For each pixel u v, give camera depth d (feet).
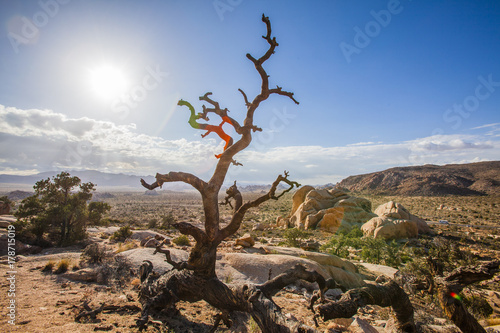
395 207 158.40
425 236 145.79
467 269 11.57
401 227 135.54
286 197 497.46
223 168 16.98
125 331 16.15
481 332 11.37
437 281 12.44
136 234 76.07
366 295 11.44
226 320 16.85
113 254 36.99
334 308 10.44
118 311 19.60
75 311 18.86
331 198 183.93
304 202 184.55
